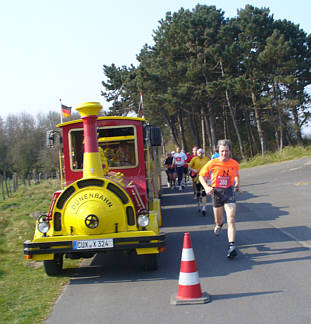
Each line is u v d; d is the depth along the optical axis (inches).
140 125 323.0
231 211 278.7
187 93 1643.7
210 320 173.5
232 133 2245.3
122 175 310.2
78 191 249.8
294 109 1769.2
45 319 188.1
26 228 447.2
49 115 2245.3
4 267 293.6
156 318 180.7
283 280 222.7
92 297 217.9
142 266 278.8
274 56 1542.8
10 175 2165.4
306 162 1111.0
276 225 378.3
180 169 781.3
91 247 242.8
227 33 1596.9
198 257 285.1
